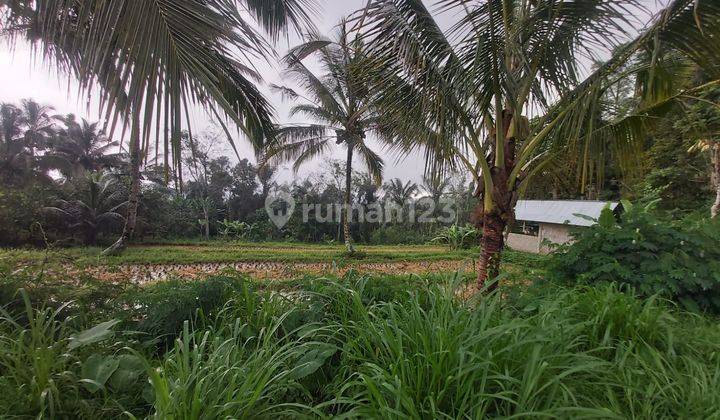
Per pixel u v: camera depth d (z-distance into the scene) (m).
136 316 2.05
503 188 3.26
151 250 11.25
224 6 1.89
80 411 1.32
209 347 1.65
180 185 1.74
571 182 4.17
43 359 1.37
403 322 1.58
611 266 2.66
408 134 3.07
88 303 2.02
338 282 2.37
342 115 10.17
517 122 3.07
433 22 2.78
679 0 2.19
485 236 3.36
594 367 1.34
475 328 1.44
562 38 2.76
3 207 10.52
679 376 1.43
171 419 1.08
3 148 15.51
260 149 3.95
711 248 2.71
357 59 2.85
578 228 3.26
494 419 1.08
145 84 1.63
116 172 15.34
